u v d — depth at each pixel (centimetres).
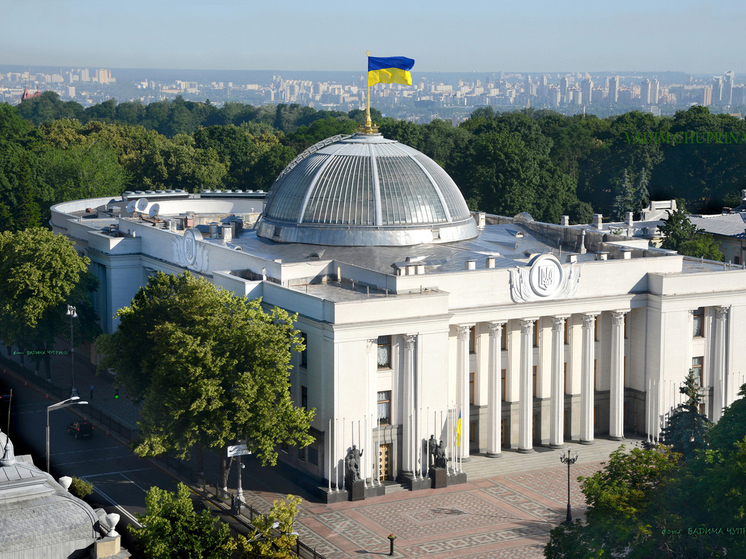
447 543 8781
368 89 12950
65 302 13000
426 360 10188
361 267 10956
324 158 12450
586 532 6975
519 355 11131
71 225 15538
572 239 13362
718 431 8119
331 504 9669
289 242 12225
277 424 9188
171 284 10225
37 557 5628
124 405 12525
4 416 12000
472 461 10812
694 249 17262
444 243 12350
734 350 11800
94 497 9456
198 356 9044
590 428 11444
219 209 16962
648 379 11600
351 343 9800
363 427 9950
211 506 9431
